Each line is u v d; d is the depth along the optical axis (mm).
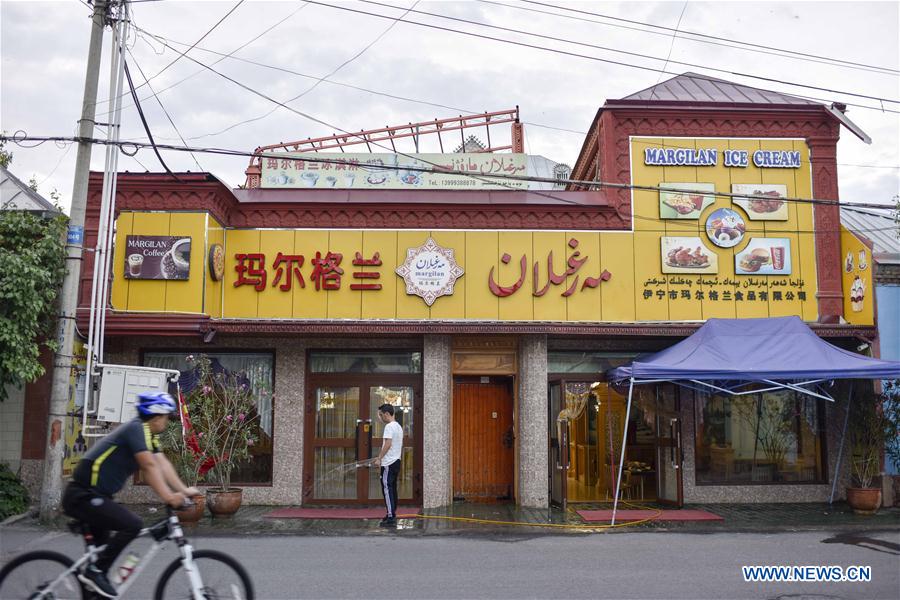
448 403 13648
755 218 13758
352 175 14719
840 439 13906
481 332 13062
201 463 12102
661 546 9992
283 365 13750
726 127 14016
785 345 12422
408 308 13320
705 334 12750
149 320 12430
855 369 11789
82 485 5812
